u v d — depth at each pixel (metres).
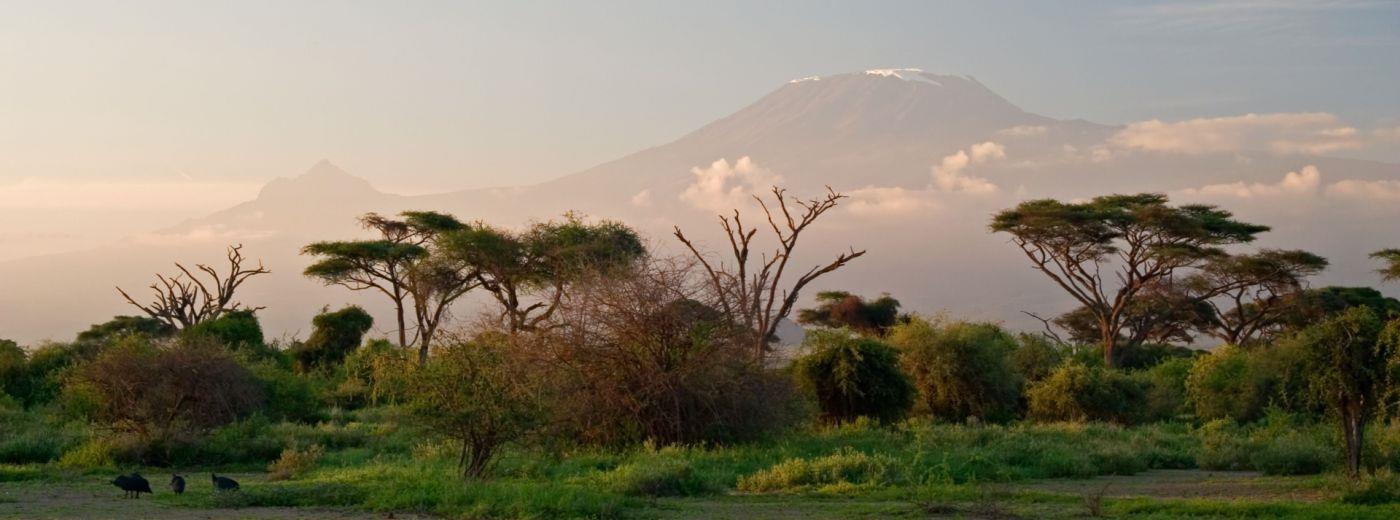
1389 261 55.31
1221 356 40.94
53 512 16.94
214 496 18.23
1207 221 62.22
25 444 27.33
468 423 20.92
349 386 47.38
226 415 30.53
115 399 29.05
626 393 29.00
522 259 54.31
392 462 25.23
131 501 18.53
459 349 21.53
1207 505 17.28
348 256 56.84
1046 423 39.69
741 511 17.59
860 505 18.25
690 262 30.62
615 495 18.50
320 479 21.75
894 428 34.94
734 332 30.03
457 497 17.58
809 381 37.38
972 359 40.44
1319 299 66.38
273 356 55.25
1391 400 20.47
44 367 46.56
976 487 20.72
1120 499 18.70
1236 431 34.53
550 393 26.81
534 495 17.58
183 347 30.64
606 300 29.53
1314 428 28.38
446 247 53.78
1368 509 17.00
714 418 29.31
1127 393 41.34
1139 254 62.50
